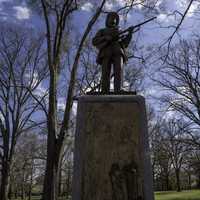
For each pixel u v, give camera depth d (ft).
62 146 51.98
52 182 50.47
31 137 125.39
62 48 62.49
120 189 22.43
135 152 23.29
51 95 53.62
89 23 54.08
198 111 91.45
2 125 88.22
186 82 92.22
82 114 24.20
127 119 24.08
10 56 87.10
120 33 27.53
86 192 22.47
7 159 87.15
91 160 23.15
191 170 159.22
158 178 189.88
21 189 187.93
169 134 135.54
